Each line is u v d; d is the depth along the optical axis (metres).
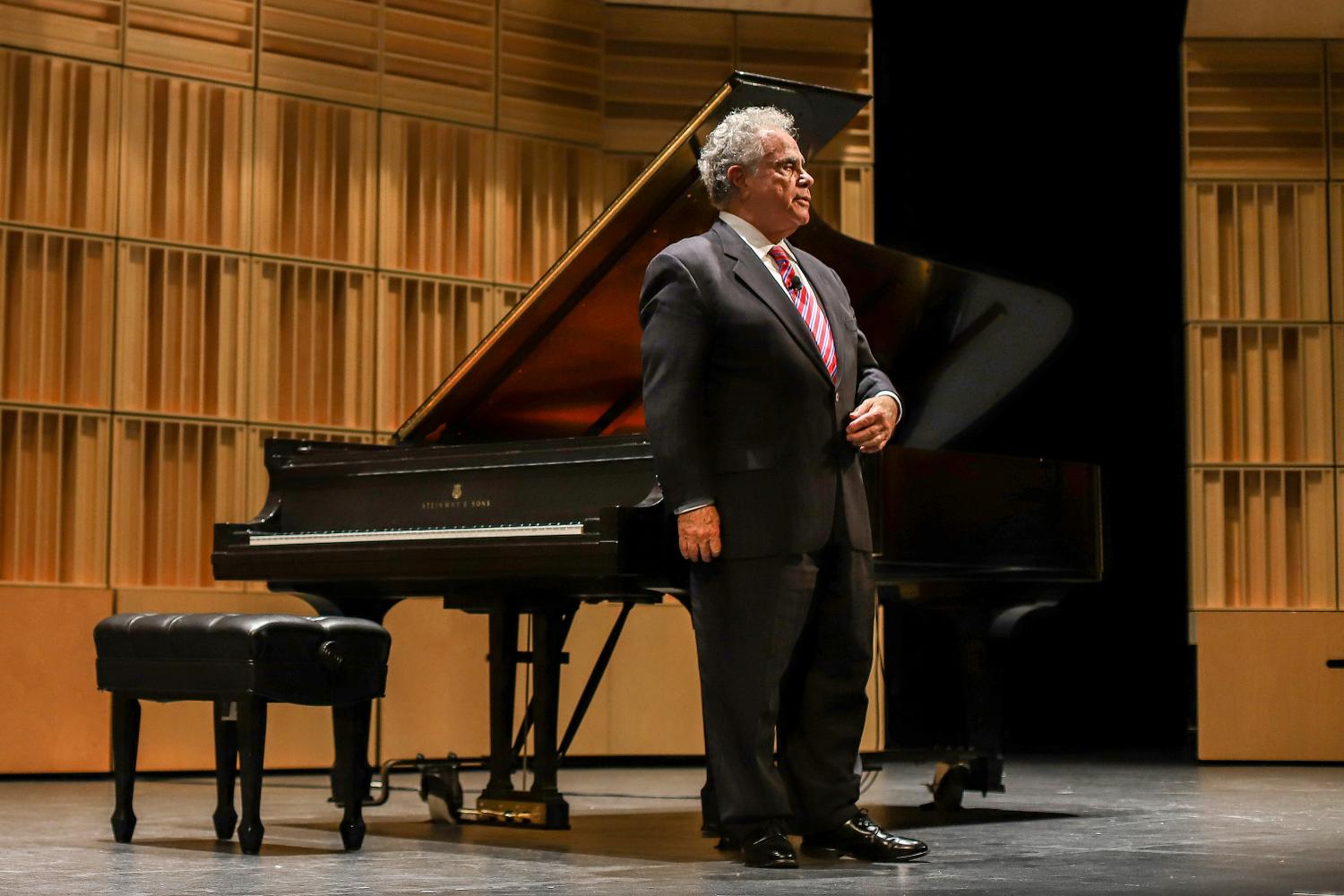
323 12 10.59
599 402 6.95
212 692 5.56
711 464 5.14
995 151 12.99
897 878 4.73
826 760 5.32
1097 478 7.31
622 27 11.42
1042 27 12.84
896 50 12.95
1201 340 11.42
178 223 10.12
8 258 9.66
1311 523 11.29
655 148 11.38
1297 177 11.48
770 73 11.48
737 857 5.37
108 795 8.45
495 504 6.17
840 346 5.33
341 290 10.53
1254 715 11.09
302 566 6.43
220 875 4.89
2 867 5.14
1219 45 11.59
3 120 9.65
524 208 11.13
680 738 10.98
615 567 5.46
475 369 6.45
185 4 10.20
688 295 5.13
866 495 5.43
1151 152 12.78
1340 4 11.52
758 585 5.07
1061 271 12.95
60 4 9.88
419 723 10.44
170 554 10.02
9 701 9.52
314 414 10.41
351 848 5.65
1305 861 5.25
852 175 11.54
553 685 6.39
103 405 9.82
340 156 10.59
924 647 12.88
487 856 5.45
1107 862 5.21
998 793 8.36
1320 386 11.36
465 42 10.98
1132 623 12.99
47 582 9.67
